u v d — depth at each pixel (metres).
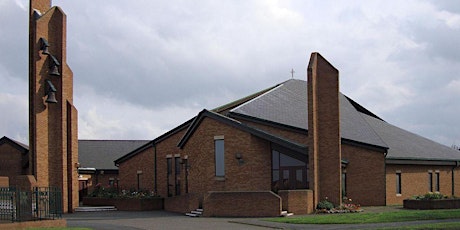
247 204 27.12
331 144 29.89
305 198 28.14
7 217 20.67
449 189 42.09
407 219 22.94
